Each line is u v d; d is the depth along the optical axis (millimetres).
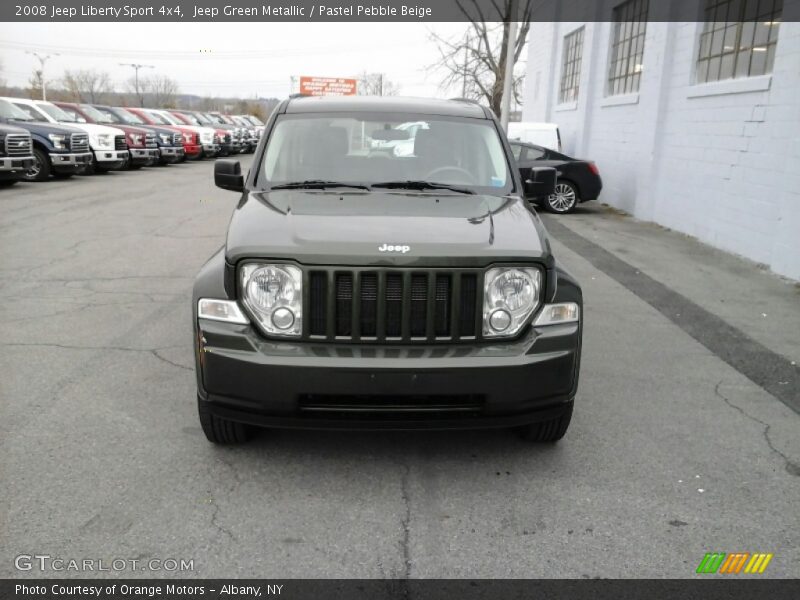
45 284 7328
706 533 3146
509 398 3322
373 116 4809
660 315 6957
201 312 3408
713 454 3955
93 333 5734
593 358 5617
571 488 3520
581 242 10992
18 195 14562
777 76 9266
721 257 10086
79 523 3070
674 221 12422
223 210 13258
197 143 26922
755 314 7047
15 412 4180
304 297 3311
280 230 3521
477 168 4598
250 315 3381
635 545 3037
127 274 7871
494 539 3057
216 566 2818
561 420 3732
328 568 2826
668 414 4520
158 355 5234
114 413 4207
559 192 14539
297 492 3404
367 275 3324
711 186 11062
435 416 3340
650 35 13422
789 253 8688
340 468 3652
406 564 2863
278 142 4668
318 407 3281
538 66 23594
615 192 15453
